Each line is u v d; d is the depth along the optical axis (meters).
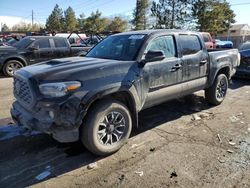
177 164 3.96
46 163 4.02
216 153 4.29
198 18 43.81
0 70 11.48
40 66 4.36
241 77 10.09
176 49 5.36
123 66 4.37
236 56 7.30
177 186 3.45
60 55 12.55
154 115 6.08
